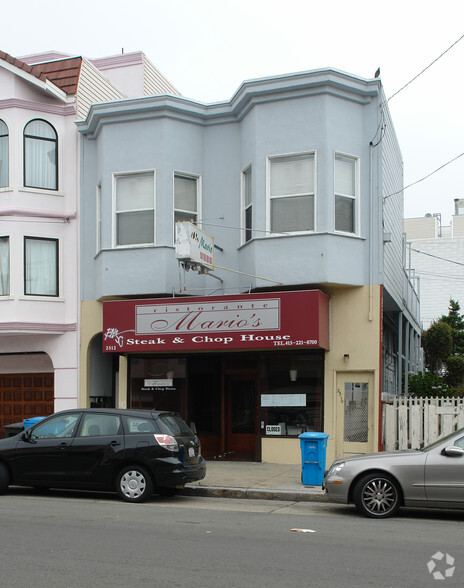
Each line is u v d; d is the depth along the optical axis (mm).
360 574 6375
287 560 6895
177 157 16391
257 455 15578
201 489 12125
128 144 16500
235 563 6754
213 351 15883
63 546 7441
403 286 20891
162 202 16125
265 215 15344
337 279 14820
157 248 16031
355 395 15195
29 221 17234
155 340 15422
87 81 18688
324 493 11531
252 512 10219
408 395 19438
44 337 17531
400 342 19844
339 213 15258
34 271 17344
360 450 14977
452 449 9555
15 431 14156
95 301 17219
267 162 15438
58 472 11266
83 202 17578
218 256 16328
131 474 10969
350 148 15367
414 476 9609
